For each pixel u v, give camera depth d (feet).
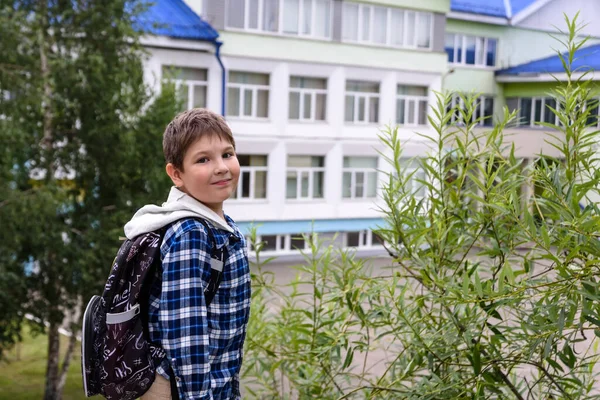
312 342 9.50
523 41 76.64
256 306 10.77
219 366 5.71
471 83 78.89
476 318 7.32
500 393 7.84
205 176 5.65
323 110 75.46
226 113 70.03
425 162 8.39
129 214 36.27
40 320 36.32
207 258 5.56
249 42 69.56
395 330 8.30
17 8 35.99
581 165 7.55
